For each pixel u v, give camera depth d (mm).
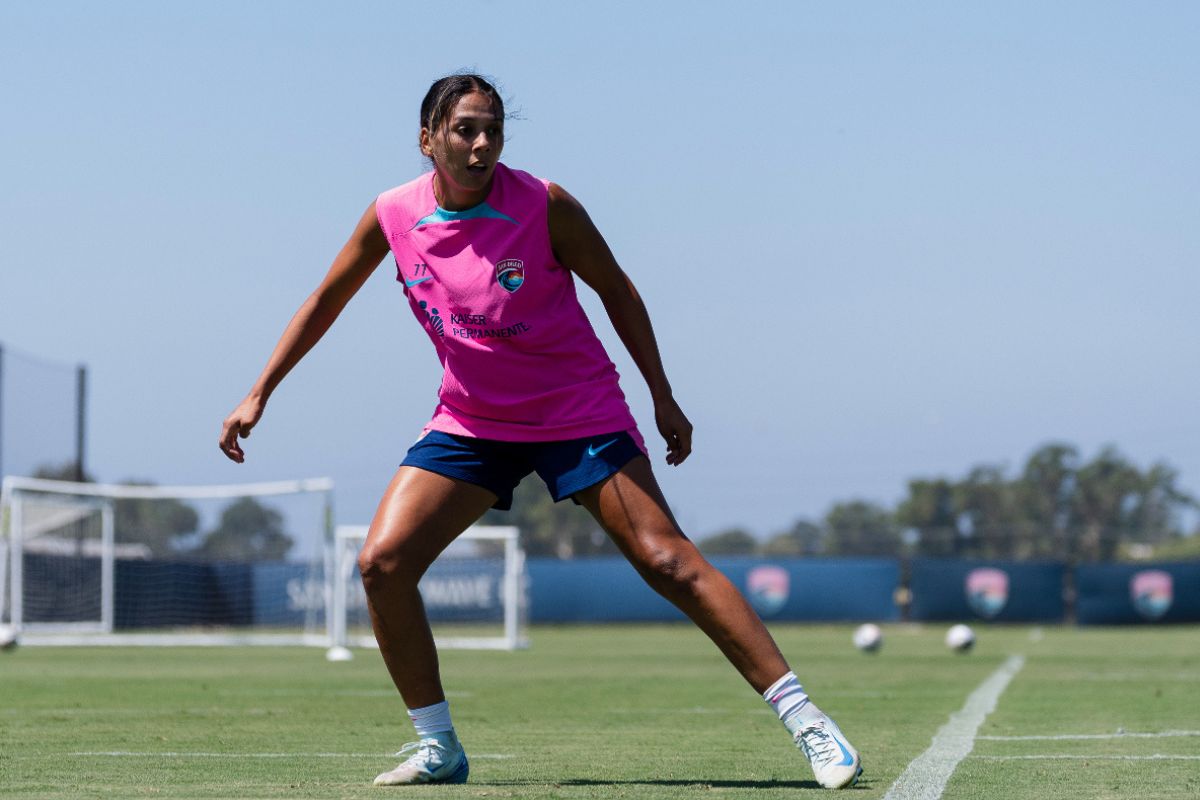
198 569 105062
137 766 19703
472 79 16453
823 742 16547
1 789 16766
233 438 18062
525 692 40312
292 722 28359
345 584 86688
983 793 16047
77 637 93188
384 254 18062
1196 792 16203
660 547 16719
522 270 16766
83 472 99125
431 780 17453
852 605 143125
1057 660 64812
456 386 17203
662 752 22188
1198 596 139875
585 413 16953
